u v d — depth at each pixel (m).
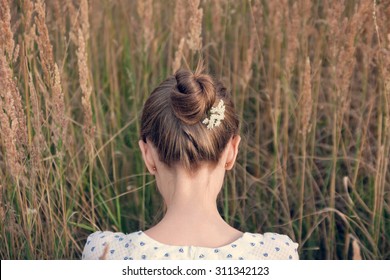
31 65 2.54
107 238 1.55
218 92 1.57
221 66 3.03
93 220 2.61
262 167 3.14
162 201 2.92
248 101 3.24
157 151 1.50
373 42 3.14
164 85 1.54
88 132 2.59
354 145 3.12
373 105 3.06
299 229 2.87
